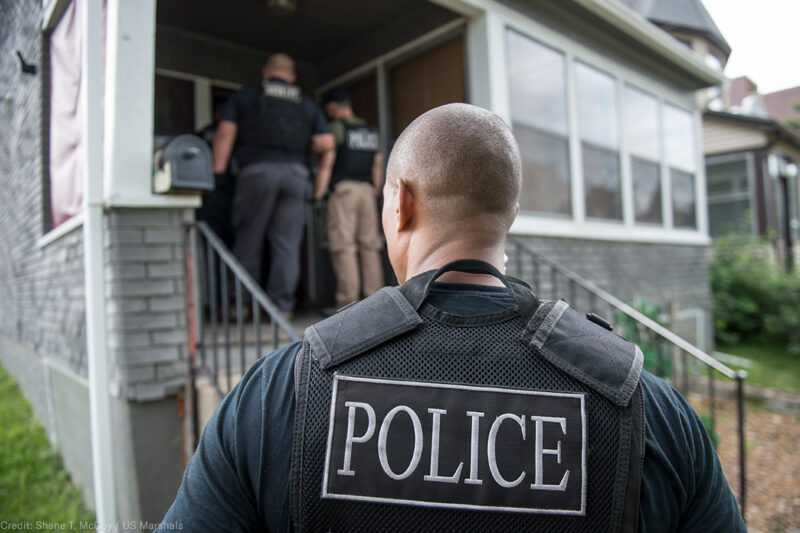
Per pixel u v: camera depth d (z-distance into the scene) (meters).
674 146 6.90
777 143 11.25
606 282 5.36
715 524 0.70
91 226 2.58
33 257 4.39
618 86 5.70
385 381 0.70
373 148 3.95
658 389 0.75
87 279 2.60
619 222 5.65
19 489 3.55
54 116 3.54
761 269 8.91
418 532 0.66
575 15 4.89
